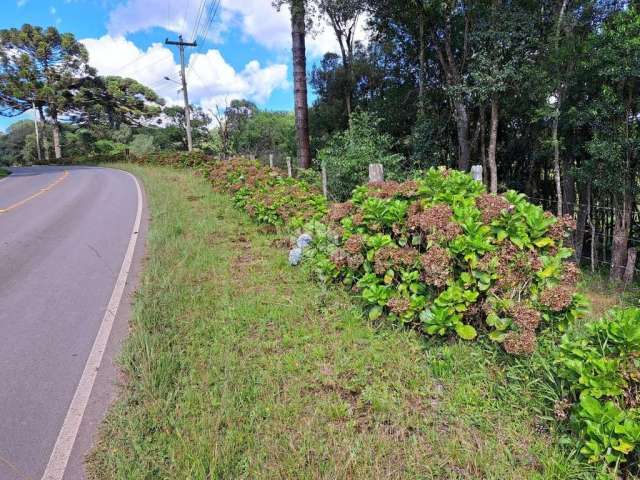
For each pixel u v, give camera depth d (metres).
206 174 17.28
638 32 8.04
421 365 3.32
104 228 9.13
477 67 11.80
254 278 5.42
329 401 2.95
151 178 19.44
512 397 2.84
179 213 10.05
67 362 3.69
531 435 2.58
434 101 17.09
